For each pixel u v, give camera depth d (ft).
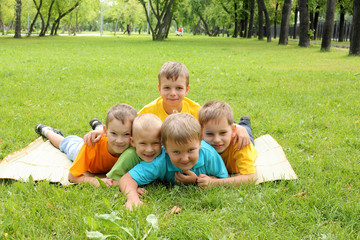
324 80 31.91
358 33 55.98
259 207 9.47
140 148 10.45
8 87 27.07
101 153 11.48
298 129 17.38
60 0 157.69
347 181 11.34
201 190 10.45
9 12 172.86
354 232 8.44
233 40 121.80
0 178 11.12
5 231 8.30
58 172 11.62
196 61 48.83
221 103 11.37
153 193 10.43
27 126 17.19
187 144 9.73
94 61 46.93
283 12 90.58
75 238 8.05
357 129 17.19
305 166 12.65
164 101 12.89
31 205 9.38
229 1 153.99
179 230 8.34
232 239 8.00
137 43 97.30
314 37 135.33
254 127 17.87
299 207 9.45
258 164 12.36
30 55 55.11
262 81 31.76
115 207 9.38
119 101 23.31
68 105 22.12
